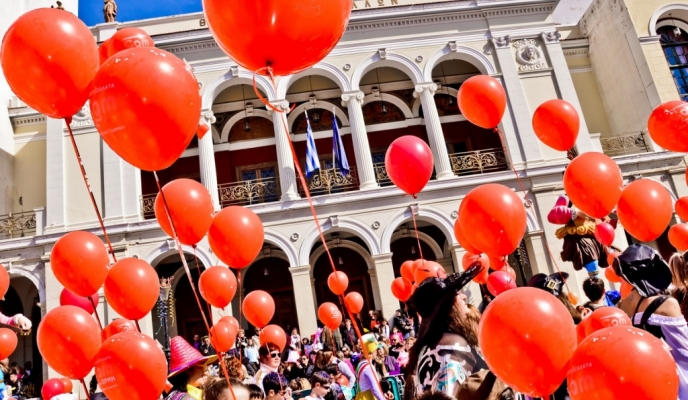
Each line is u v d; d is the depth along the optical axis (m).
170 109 2.99
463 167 19.95
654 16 21.98
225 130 22.06
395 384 9.62
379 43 20.81
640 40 21.36
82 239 5.09
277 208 18.58
